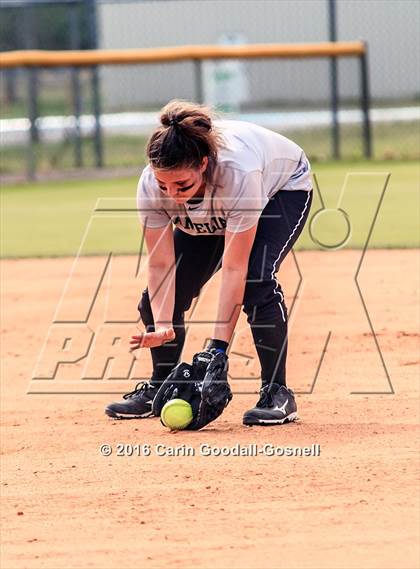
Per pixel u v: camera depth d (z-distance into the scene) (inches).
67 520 392.8
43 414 540.4
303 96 2188.7
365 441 475.2
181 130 434.6
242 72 1763.0
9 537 378.9
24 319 767.7
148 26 2289.6
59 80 2992.1
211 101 1759.4
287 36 2262.6
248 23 2267.5
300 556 354.0
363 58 1749.5
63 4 1813.5
